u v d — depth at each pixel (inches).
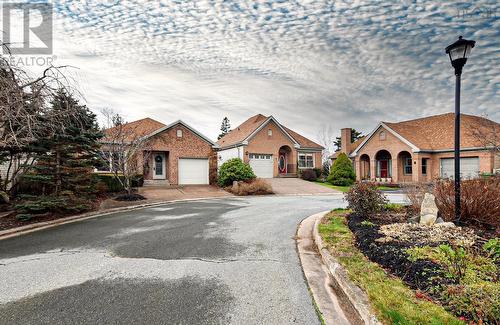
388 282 126.3
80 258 184.1
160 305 118.6
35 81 289.7
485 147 639.8
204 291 132.0
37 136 332.2
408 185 320.2
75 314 112.0
